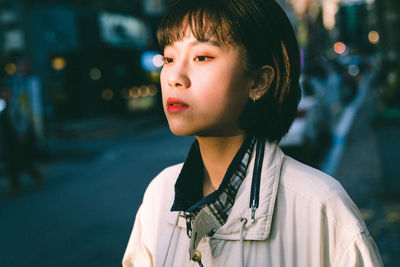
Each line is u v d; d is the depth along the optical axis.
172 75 0.83
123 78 19.05
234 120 0.86
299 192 0.84
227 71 0.82
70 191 7.00
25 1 17.33
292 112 0.91
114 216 5.45
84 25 17.22
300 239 0.83
